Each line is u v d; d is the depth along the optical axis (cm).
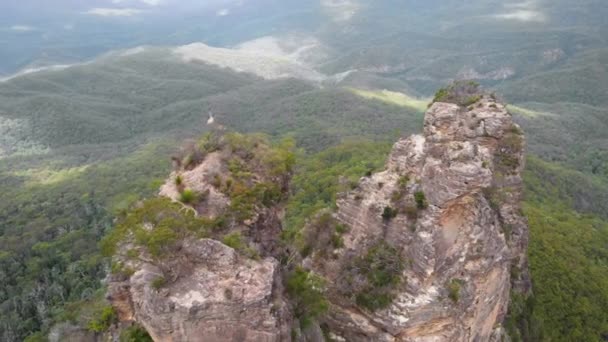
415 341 2603
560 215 6881
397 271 2731
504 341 3259
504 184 2923
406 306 2591
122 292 2027
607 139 17100
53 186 11856
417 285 2619
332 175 7312
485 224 2683
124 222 2089
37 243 8606
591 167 13750
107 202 10031
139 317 1925
